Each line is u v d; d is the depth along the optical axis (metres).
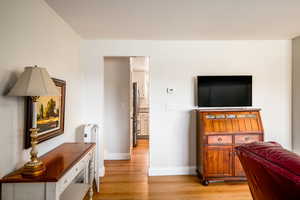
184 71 3.60
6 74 1.52
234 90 3.53
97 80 3.52
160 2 2.17
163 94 3.59
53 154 2.04
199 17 2.58
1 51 1.46
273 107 3.68
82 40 3.49
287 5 2.25
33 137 1.52
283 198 1.15
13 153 1.60
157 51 3.57
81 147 2.37
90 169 2.49
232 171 3.12
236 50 3.64
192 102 3.60
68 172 1.66
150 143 3.58
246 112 3.22
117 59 4.48
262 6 2.27
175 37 3.41
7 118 1.53
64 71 2.71
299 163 1.05
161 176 3.50
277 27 2.97
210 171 3.10
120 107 4.50
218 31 3.13
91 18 2.60
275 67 3.68
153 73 3.58
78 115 3.32
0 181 1.39
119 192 2.87
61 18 2.59
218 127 3.13
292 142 3.69
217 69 3.62
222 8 2.32
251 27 2.96
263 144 1.44
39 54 2.03
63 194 2.10
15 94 1.46
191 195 2.78
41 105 1.99
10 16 1.56
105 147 4.50
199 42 3.61
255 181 1.43
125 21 2.71
